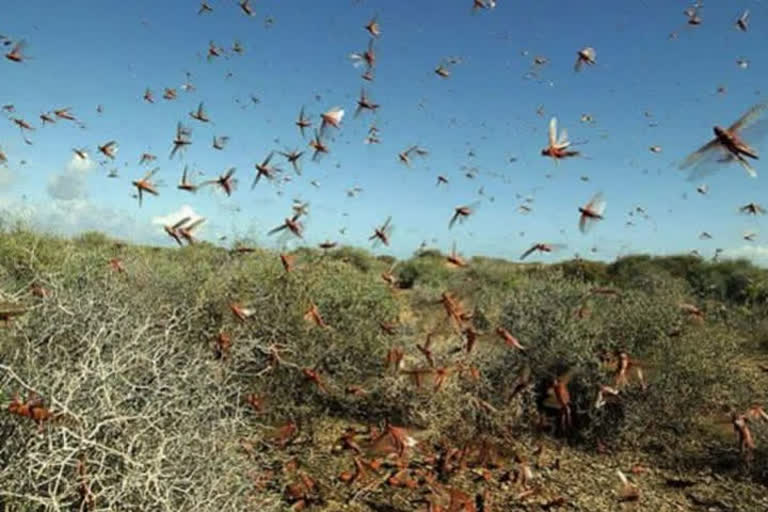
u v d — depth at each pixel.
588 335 6.73
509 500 4.83
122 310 3.39
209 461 3.05
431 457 5.41
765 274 16.14
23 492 2.46
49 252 7.19
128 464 2.62
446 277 18.03
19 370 2.86
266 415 5.74
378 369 6.59
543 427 6.43
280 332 6.01
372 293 6.86
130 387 3.03
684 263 17.98
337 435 5.83
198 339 5.59
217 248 7.74
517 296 7.73
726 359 6.82
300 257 6.85
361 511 4.41
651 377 6.19
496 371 6.64
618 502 4.97
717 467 5.71
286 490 4.50
